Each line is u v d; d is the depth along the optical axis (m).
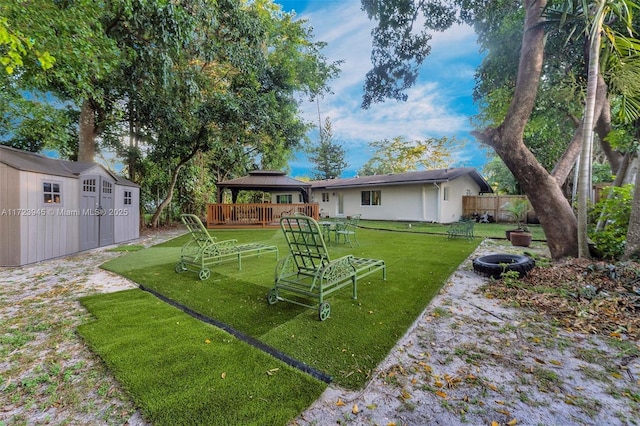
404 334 2.53
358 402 1.70
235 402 1.66
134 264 5.30
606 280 3.48
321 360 2.12
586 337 2.45
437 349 2.29
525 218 13.33
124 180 8.76
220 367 2.01
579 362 2.09
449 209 13.83
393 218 14.88
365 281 4.10
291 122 14.18
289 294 3.60
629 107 4.81
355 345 2.34
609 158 6.62
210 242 4.75
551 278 3.82
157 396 1.71
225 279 4.29
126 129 11.70
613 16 4.40
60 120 8.65
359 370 2.00
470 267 4.92
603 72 4.53
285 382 1.86
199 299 3.43
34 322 2.77
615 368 2.01
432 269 4.77
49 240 5.75
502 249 6.68
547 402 1.69
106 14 6.70
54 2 5.72
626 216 4.47
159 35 7.12
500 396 1.75
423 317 2.90
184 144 11.48
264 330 2.62
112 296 3.53
